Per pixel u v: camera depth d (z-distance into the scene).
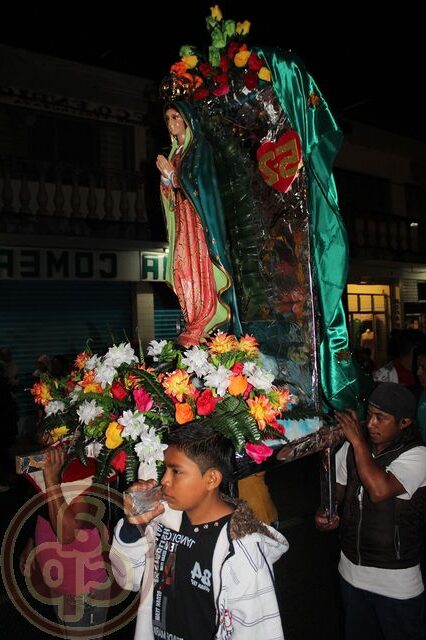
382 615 2.63
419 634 2.63
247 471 2.67
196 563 1.85
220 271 3.49
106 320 11.27
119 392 2.56
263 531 1.88
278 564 4.91
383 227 15.21
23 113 10.11
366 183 15.19
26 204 9.85
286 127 3.38
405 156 16.14
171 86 3.54
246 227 3.66
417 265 15.88
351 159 14.66
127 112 11.06
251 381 2.42
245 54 3.33
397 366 5.75
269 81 3.35
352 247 14.14
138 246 10.91
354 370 3.52
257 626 1.75
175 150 3.69
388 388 2.74
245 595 1.76
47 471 2.61
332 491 3.20
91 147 10.85
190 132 3.48
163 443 2.26
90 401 2.59
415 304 16.55
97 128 10.89
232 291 3.63
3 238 9.53
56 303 10.70
